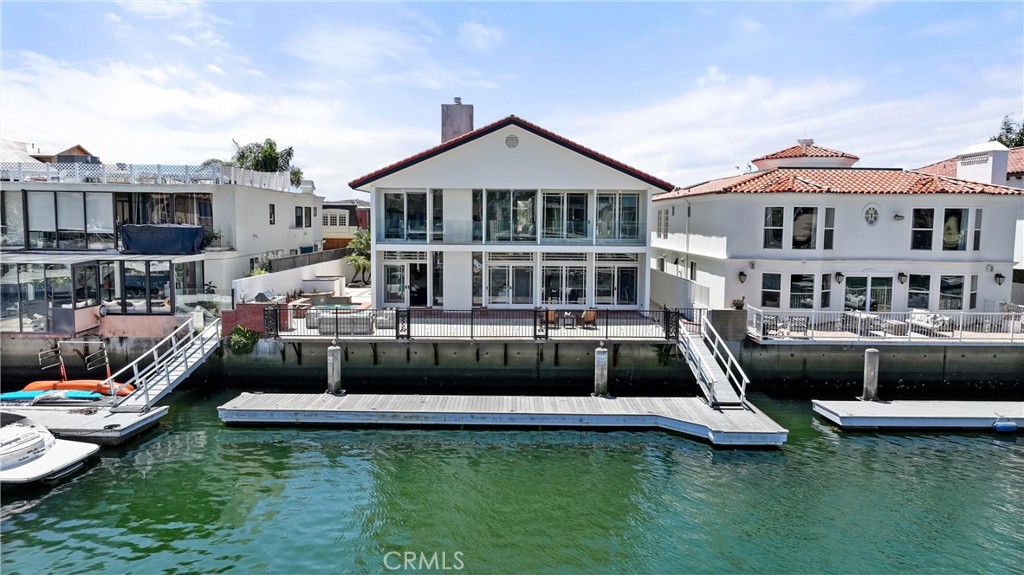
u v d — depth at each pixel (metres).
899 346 20.50
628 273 25.83
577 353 20.59
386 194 24.98
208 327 21.41
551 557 11.39
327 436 16.81
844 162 27.22
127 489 13.82
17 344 21.48
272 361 20.77
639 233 25.20
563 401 18.66
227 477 14.45
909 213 22.98
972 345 20.31
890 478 14.57
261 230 30.30
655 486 14.10
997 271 23.19
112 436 15.81
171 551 11.50
